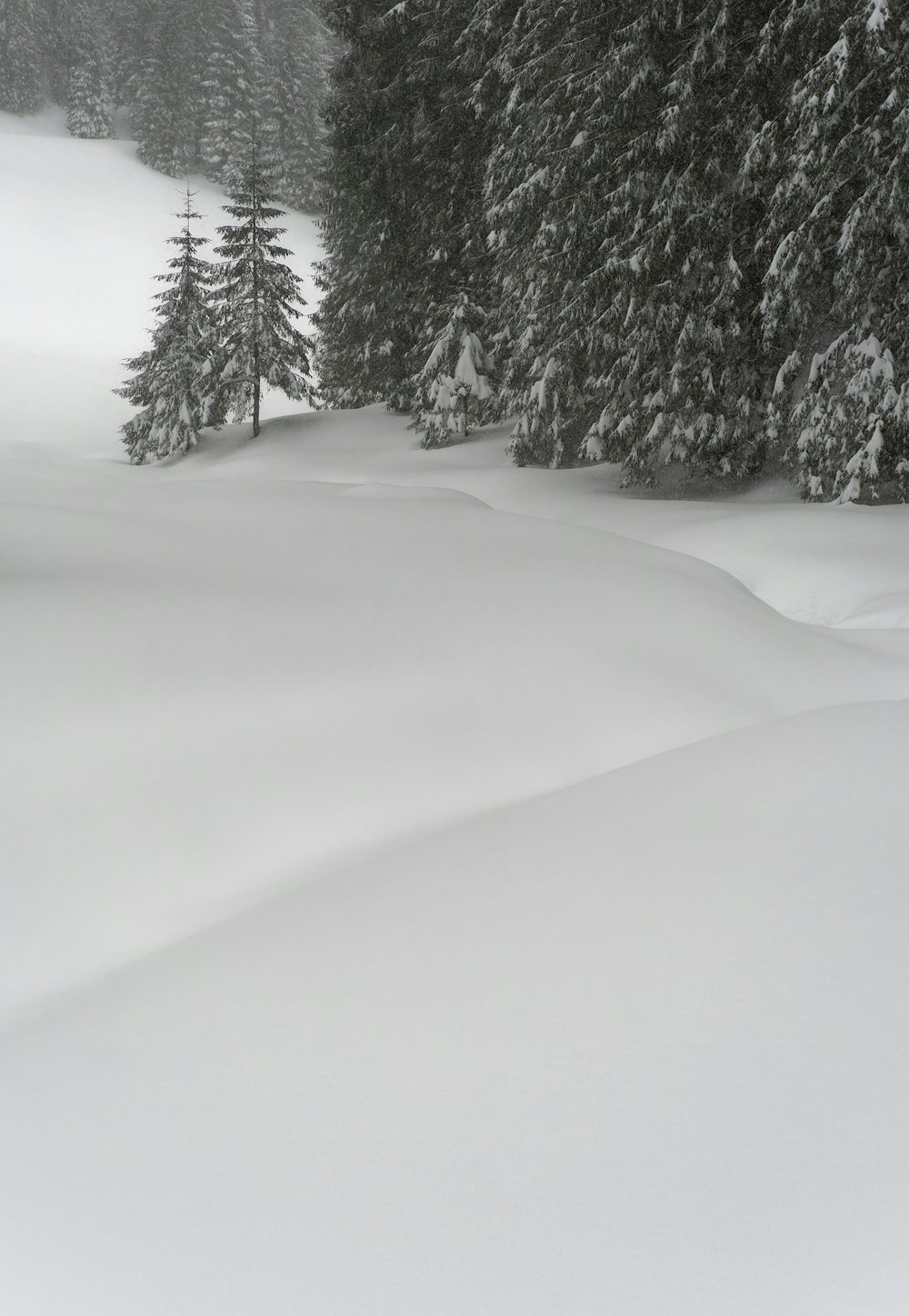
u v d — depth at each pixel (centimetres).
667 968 183
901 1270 115
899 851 227
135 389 3189
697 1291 115
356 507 597
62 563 416
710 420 1639
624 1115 144
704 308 1620
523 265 2052
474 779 289
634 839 244
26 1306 120
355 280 3039
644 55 1655
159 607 362
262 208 2967
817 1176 130
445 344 2472
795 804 259
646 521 1359
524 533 570
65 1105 156
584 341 1830
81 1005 186
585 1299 115
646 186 1703
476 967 188
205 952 202
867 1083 147
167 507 575
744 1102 145
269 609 381
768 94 1577
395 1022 172
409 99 2619
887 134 1327
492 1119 146
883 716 334
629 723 334
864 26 1312
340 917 213
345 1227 128
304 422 3150
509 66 2039
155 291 5359
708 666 396
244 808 253
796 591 970
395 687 325
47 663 296
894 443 1384
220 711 289
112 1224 132
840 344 1423
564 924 202
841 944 187
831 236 1441
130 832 237
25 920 208
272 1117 150
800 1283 115
